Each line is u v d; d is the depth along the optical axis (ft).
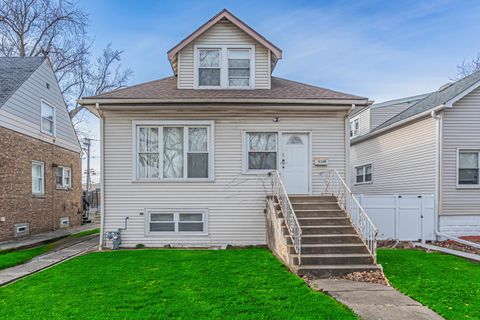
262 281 19.74
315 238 25.21
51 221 50.01
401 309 15.66
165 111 33.58
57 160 52.49
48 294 17.67
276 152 34.09
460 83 45.37
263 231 33.42
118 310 15.24
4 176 38.47
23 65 47.52
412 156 41.98
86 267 23.81
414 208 35.81
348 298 17.24
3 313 14.93
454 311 15.37
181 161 33.81
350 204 29.68
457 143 36.73
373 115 65.05
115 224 33.12
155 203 33.27
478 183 36.99
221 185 33.58
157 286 18.94
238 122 33.94
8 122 39.42
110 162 33.27
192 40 35.81
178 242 33.24
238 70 36.55
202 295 17.26
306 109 33.78
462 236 35.78
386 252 29.68
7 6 75.41
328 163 34.14
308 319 14.15
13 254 29.86
